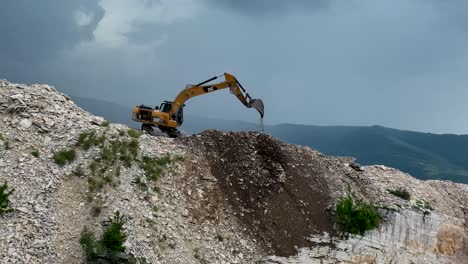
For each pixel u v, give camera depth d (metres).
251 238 19.12
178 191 19.38
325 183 22.73
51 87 22.36
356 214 21.00
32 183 17.09
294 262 18.80
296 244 19.45
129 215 16.94
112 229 15.66
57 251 15.21
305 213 20.77
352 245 20.25
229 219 19.47
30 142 18.78
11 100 20.14
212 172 21.05
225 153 22.19
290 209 20.67
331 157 25.61
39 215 16.06
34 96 20.92
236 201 20.23
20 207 16.09
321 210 21.16
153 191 18.69
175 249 17.05
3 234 15.12
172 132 25.75
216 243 18.34
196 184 20.11
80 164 18.30
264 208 20.31
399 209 22.50
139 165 19.36
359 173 25.06
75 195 17.19
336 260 19.58
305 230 20.08
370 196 23.22
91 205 16.88
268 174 21.77
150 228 17.08
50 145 18.92
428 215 23.11
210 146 22.38
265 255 18.69
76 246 15.46
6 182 16.42
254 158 22.33
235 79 25.70
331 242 20.02
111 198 17.28
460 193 27.42
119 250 15.39
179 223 18.14
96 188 17.50
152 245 16.58
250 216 19.88
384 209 22.31
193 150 21.84
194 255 17.38
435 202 24.98
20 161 17.78
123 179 18.30
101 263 15.15
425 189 26.05
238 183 20.97
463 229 24.33
